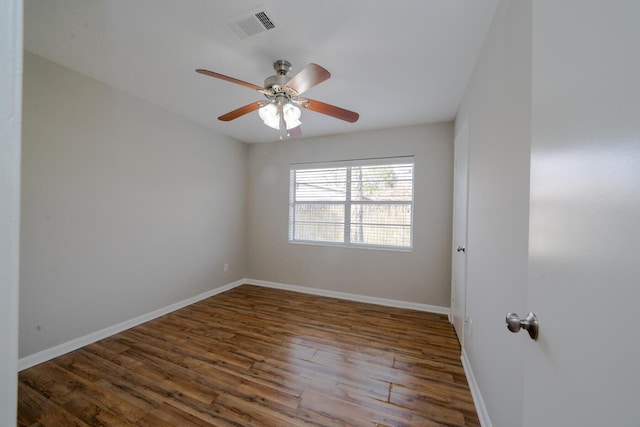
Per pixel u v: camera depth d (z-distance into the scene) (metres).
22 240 1.82
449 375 1.81
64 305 2.01
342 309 3.04
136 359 1.95
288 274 3.79
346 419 1.42
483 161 1.55
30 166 1.83
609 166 0.42
